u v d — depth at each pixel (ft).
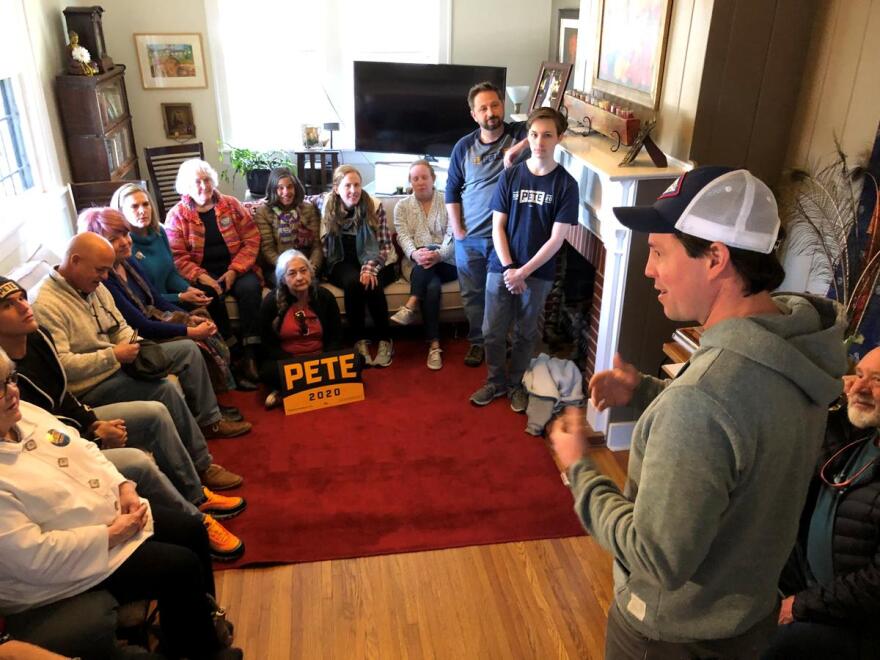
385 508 9.05
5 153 12.46
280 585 7.84
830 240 8.27
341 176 12.29
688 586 3.66
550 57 18.24
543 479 9.66
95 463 6.20
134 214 10.70
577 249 11.52
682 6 8.80
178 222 12.06
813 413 3.39
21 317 6.57
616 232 9.12
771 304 3.49
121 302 9.70
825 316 3.70
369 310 12.66
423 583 7.91
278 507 9.02
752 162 8.99
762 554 3.53
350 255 12.85
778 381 3.19
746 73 8.50
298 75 18.16
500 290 10.71
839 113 8.02
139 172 17.48
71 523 5.69
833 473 5.38
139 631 6.42
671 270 3.54
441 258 12.78
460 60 18.21
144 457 7.20
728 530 3.42
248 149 17.56
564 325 13.30
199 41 16.98
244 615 7.45
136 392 8.70
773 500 3.40
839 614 4.99
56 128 13.96
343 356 11.26
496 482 9.59
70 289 8.49
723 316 3.47
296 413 11.12
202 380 10.03
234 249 12.42
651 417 3.49
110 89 15.49
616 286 9.49
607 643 4.34
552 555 8.36
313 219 12.90
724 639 3.72
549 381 11.04
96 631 5.42
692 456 3.14
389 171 17.19
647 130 8.87
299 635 7.22
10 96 12.64
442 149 17.29
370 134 17.49
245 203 13.67
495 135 11.27
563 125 9.73
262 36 17.60
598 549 8.46
